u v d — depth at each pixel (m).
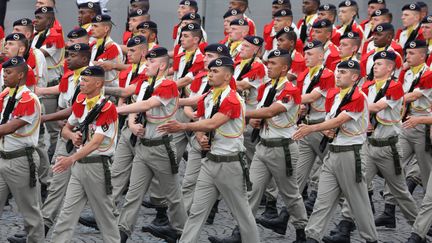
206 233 20.45
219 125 17.17
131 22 25.91
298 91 19.06
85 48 19.50
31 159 17.45
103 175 17.12
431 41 25.50
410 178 23.03
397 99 19.58
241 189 17.58
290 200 19.53
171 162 18.97
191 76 22.27
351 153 18.44
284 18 25.25
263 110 18.94
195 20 25.08
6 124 16.98
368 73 23.50
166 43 35.78
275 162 19.25
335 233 19.78
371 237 18.77
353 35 23.05
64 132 17.53
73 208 17.19
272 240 20.06
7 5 36.22
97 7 26.03
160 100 18.52
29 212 17.81
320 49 21.25
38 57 22.52
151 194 20.11
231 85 17.62
